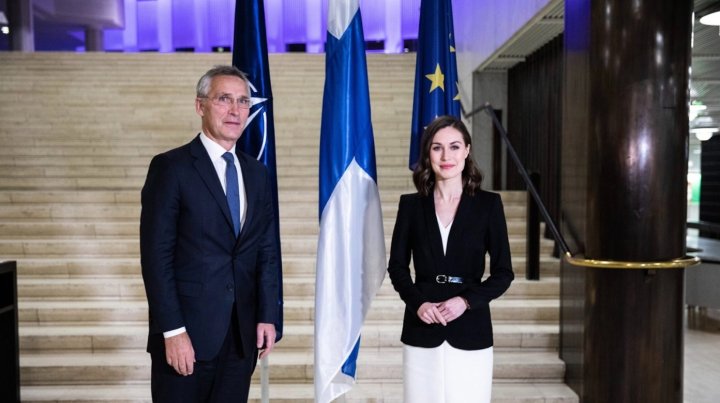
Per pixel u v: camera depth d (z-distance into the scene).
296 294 4.38
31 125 7.63
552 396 3.41
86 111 8.09
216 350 1.99
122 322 4.12
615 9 3.05
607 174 3.12
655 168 3.05
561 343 3.72
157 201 1.94
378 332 3.89
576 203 3.39
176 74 9.32
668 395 3.16
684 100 3.09
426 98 3.05
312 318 4.14
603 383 3.21
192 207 1.97
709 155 11.36
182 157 2.00
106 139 7.31
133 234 5.07
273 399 3.38
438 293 2.20
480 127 6.85
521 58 6.27
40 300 4.36
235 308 2.05
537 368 3.64
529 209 4.48
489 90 6.88
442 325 2.20
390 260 2.33
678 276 3.15
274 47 17.03
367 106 2.66
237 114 2.04
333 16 2.66
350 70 2.65
